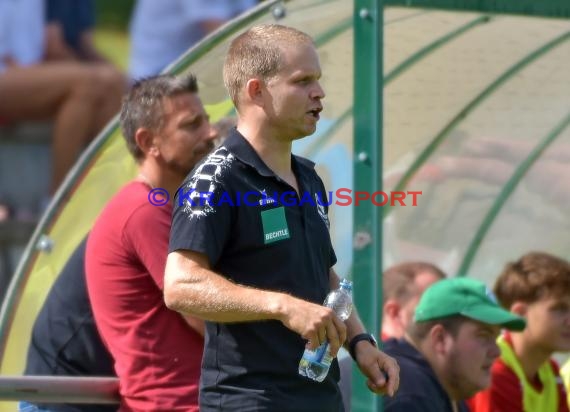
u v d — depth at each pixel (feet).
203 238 36.58
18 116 93.25
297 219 38.14
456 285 52.70
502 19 51.37
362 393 46.11
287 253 37.58
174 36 91.40
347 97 51.34
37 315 51.57
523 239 69.62
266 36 38.27
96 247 45.62
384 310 60.29
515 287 60.44
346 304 38.60
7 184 94.43
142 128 46.88
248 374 37.35
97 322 45.98
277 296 35.35
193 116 46.91
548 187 67.77
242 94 38.52
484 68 57.47
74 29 93.35
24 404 49.73
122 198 45.85
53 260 52.42
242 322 37.29
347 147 53.31
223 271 37.63
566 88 60.70
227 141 38.19
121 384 44.78
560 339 59.88
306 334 34.81
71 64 92.79
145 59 92.32
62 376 46.37
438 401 50.26
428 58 55.36
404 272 60.54
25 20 91.91
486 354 52.34
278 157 38.58
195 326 43.75
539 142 65.31
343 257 51.65
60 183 92.48
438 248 68.80
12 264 90.58
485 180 66.33
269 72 37.88
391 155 63.10
